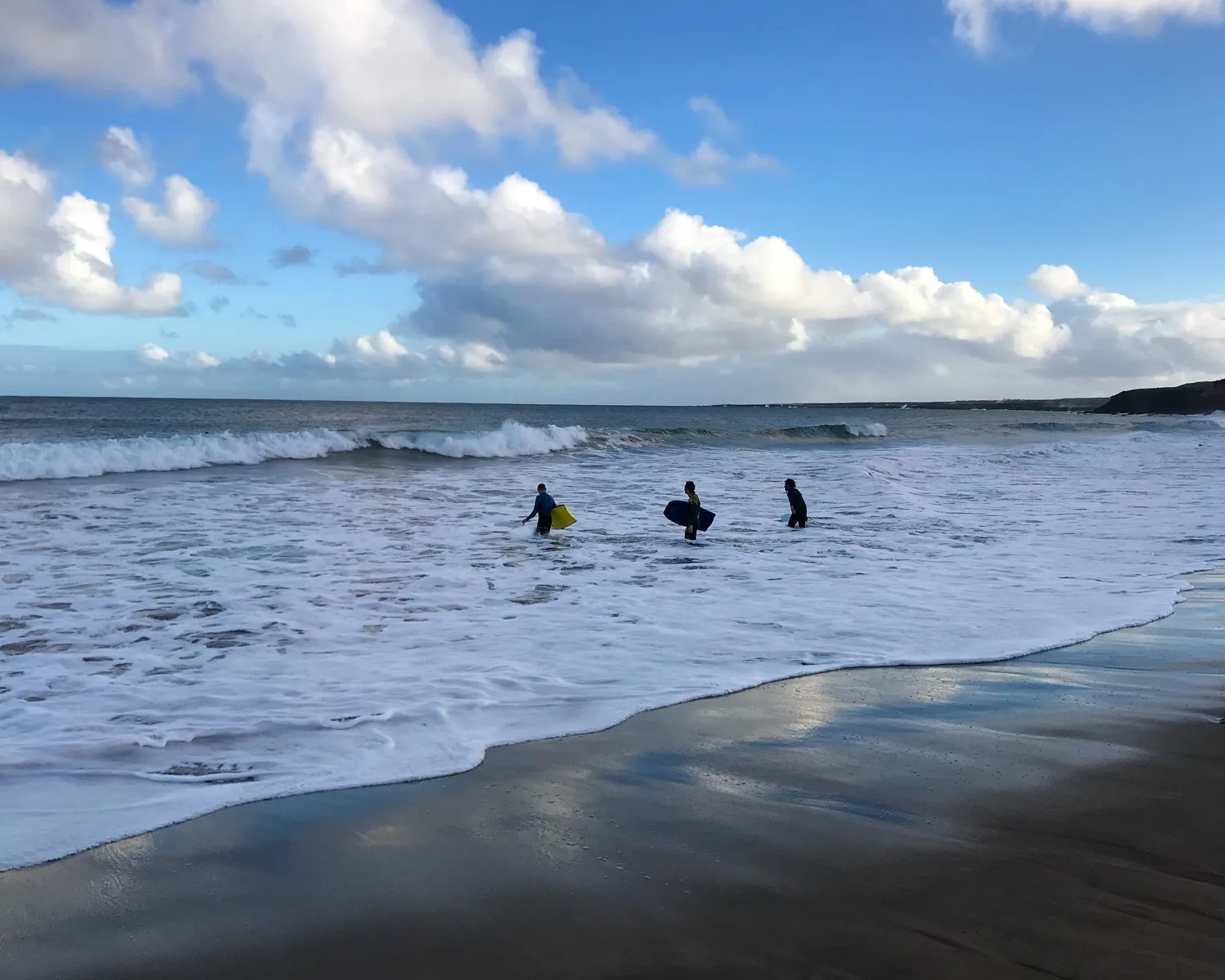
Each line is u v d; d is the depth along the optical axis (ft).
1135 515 58.18
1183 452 119.44
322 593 33.53
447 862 12.66
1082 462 103.81
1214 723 19.04
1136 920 10.96
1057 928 10.77
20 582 34.30
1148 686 21.91
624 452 111.14
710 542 47.01
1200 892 11.73
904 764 16.60
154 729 18.48
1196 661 24.35
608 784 15.66
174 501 57.36
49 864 12.57
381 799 15.02
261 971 9.97
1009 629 28.07
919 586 35.50
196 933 10.78
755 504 63.67
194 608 30.71
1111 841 13.24
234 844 13.28
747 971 9.88
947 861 12.61
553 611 30.91
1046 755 17.02
